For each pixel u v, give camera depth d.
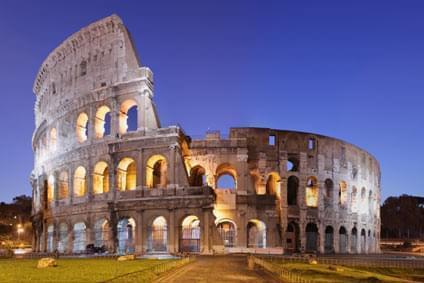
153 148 86.38
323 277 46.12
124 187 91.44
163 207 82.75
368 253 113.88
